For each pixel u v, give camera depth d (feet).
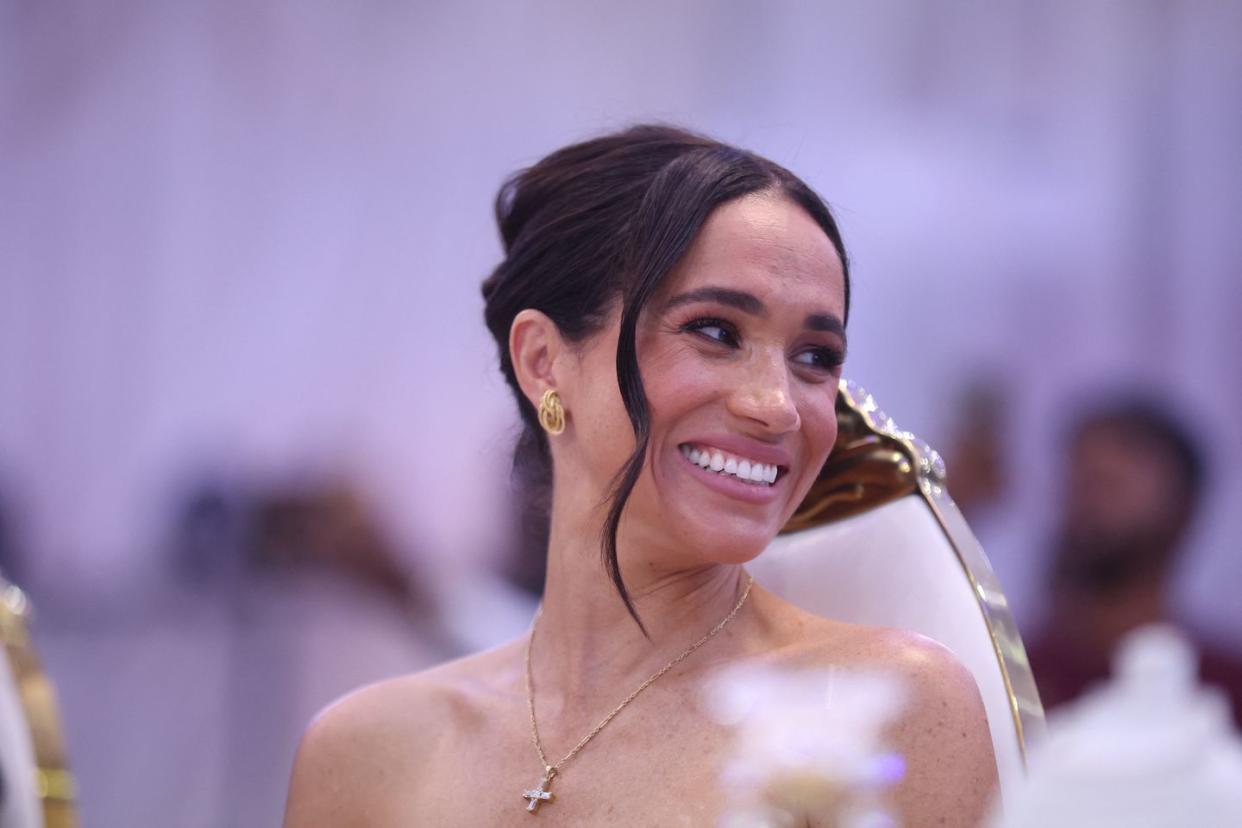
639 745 16.67
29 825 19.52
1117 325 45.03
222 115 48.91
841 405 18.76
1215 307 44.70
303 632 38.04
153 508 48.11
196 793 37.83
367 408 47.88
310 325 48.55
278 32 48.57
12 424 49.16
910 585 17.93
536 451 18.83
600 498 17.19
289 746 37.86
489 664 19.13
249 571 38.86
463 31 47.78
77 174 49.29
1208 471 29.48
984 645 17.16
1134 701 7.09
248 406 48.57
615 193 17.24
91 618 40.24
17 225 49.29
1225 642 29.07
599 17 46.75
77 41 48.96
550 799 16.70
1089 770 6.98
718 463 16.51
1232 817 6.74
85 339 49.34
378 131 48.37
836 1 45.80
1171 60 44.96
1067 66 45.44
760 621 17.57
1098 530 29.07
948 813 15.08
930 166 45.60
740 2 46.06
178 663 38.63
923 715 15.47
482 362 47.29
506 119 47.60
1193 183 44.88
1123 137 45.14
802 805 10.59
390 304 48.21
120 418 49.06
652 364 16.47
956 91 45.80
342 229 48.55
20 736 19.72
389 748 18.60
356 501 39.40
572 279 17.33
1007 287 45.39
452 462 46.88
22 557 47.55
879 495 18.65
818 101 45.88
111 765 38.09
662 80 46.50
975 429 39.47
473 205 47.88
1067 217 45.39
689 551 16.72
